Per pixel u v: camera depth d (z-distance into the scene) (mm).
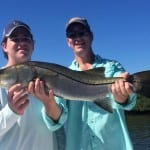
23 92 1216
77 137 1379
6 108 1249
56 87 1243
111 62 1441
